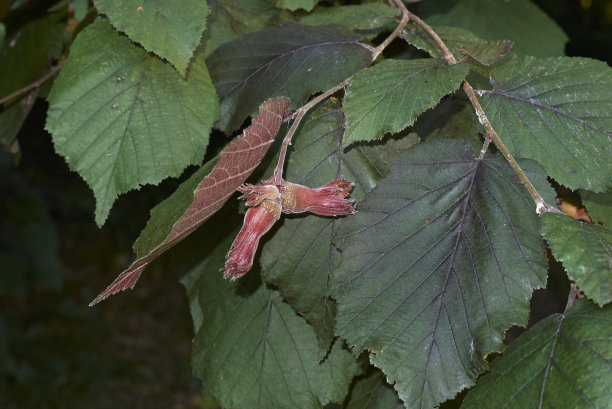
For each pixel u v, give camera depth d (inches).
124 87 25.4
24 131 142.1
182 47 24.4
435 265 22.4
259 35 25.9
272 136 22.3
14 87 31.9
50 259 110.0
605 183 22.9
